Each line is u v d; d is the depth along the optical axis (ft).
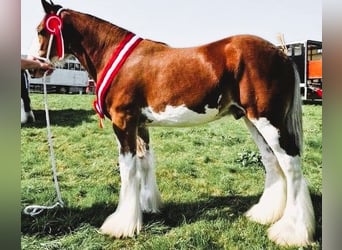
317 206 6.85
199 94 5.71
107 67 5.96
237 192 7.55
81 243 5.96
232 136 10.52
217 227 6.23
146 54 5.93
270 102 5.49
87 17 6.34
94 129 11.27
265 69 5.49
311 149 9.50
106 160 9.07
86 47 6.35
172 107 5.83
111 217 6.35
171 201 7.21
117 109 5.96
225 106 5.91
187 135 10.57
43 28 6.34
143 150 6.73
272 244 5.78
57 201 7.10
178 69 5.75
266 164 6.51
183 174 8.20
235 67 5.59
